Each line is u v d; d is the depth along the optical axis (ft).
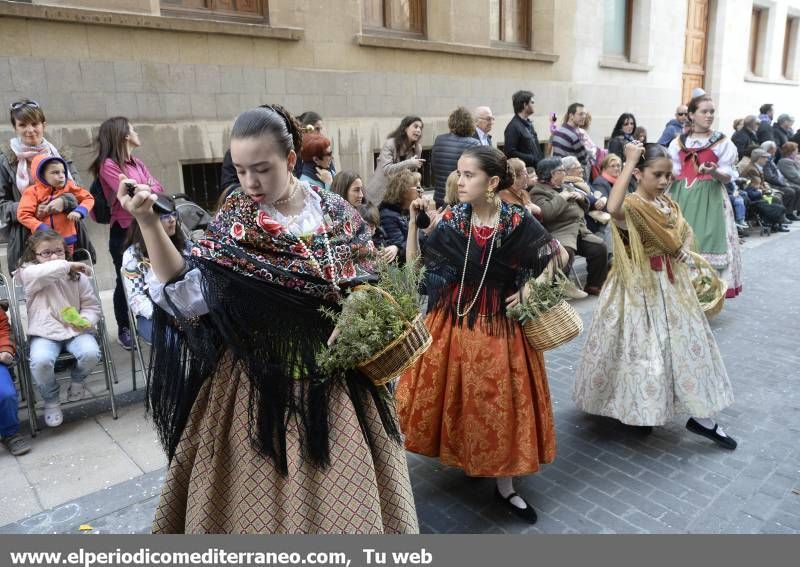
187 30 20.04
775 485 10.10
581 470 10.62
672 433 11.81
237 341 5.50
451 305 9.07
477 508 9.59
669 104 45.16
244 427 5.67
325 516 5.53
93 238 19.63
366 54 25.50
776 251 27.17
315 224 5.83
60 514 9.34
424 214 12.59
